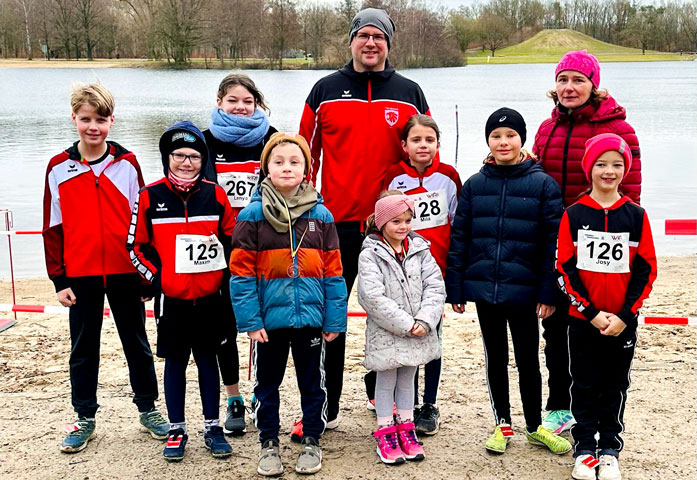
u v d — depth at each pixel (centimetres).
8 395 495
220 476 374
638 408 454
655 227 679
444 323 696
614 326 354
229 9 6869
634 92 4612
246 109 437
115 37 7888
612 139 360
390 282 391
